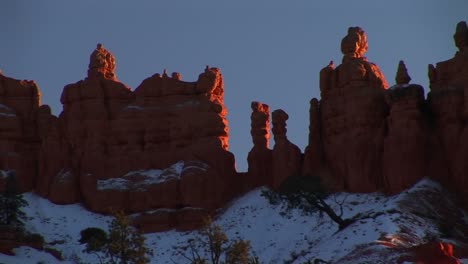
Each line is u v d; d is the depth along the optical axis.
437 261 193.12
